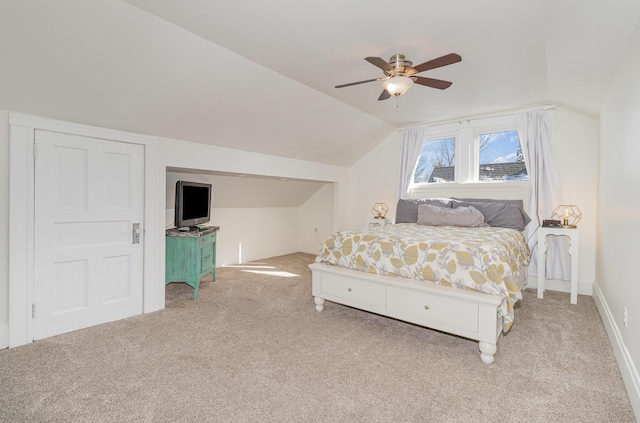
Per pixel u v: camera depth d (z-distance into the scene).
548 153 4.03
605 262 3.02
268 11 2.07
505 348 2.46
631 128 2.08
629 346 1.98
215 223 5.28
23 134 2.42
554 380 2.03
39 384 1.93
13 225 2.40
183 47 2.42
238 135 3.74
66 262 2.67
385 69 2.42
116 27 2.10
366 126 4.82
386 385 1.96
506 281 2.35
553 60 2.71
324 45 2.54
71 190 2.68
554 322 2.98
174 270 3.66
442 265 2.51
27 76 2.20
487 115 4.51
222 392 1.87
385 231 3.42
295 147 4.54
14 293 2.42
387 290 2.72
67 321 2.68
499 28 2.27
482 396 1.86
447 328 2.41
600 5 1.74
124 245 3.01
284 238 6.52
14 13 1.83
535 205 4.10
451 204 4.43
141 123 2.96
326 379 2.02
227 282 4.33
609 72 2.58
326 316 3.11
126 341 2.52
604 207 3.17
